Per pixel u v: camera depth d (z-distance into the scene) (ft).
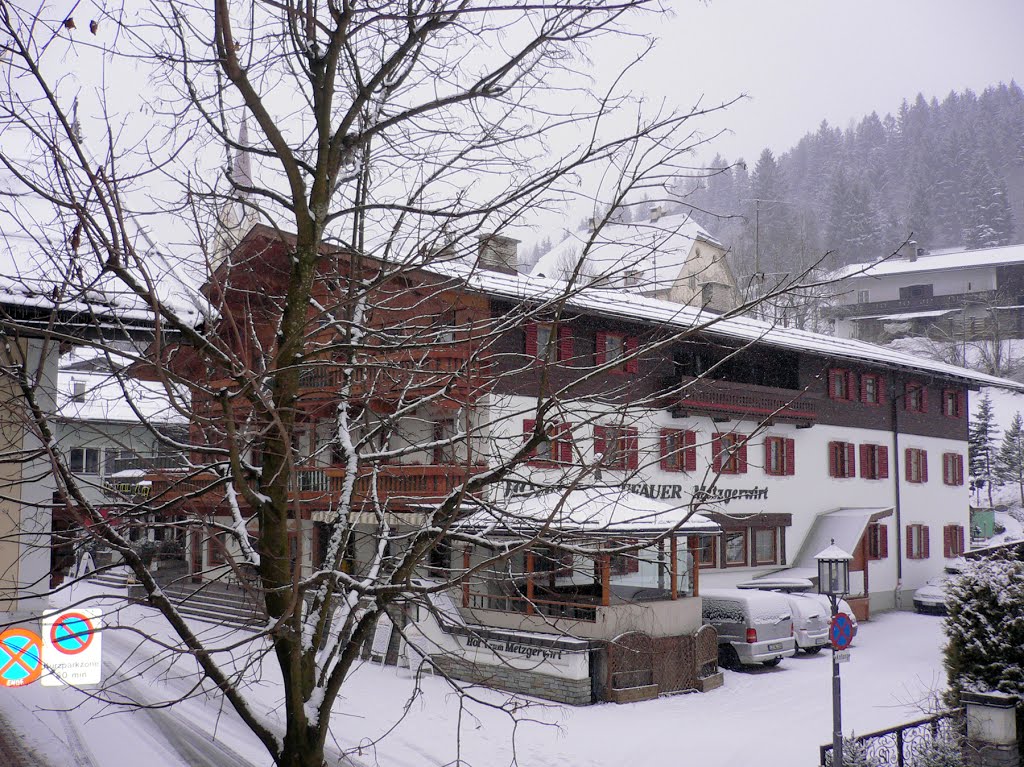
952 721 42.27
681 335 18.79
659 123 17.34
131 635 75.92
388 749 48.55
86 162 15.75
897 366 113.19
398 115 20.13
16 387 27.40
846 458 109.29
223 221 22.30
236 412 23.29
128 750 46.09
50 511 26.89
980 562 45.68
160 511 22.35
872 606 111.04
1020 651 42.22
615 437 20.89
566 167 18.51
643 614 63.87
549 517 18.52
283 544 19.81
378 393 24.59
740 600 73.26
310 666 20.39
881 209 450.71
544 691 60.85
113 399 22.59
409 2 19.17
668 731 52.85
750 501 94.58
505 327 21.49
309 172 20.88
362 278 24.08
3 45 16.11
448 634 66.33
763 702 61.21
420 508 24.48
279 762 19.19
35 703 53.52
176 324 19.48
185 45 19.74
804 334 111.04
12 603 34.73
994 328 247.09
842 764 38.45
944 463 127.24
